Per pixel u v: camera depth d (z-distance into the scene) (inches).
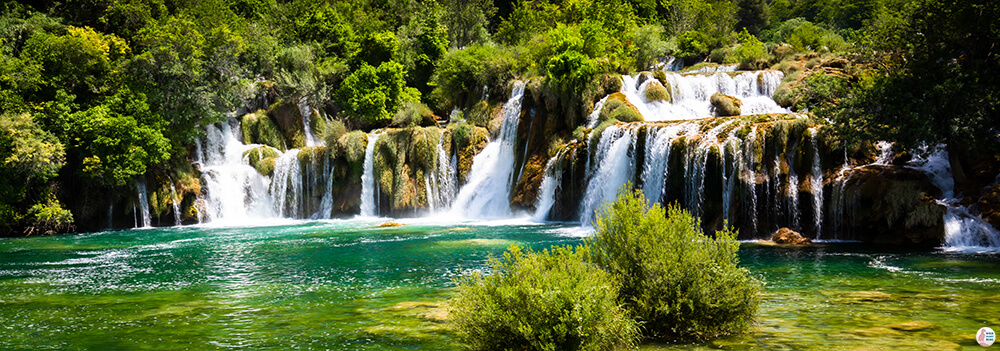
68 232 1307.8
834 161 856.3
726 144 912.3
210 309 416.5
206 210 1481.3
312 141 1823.3
